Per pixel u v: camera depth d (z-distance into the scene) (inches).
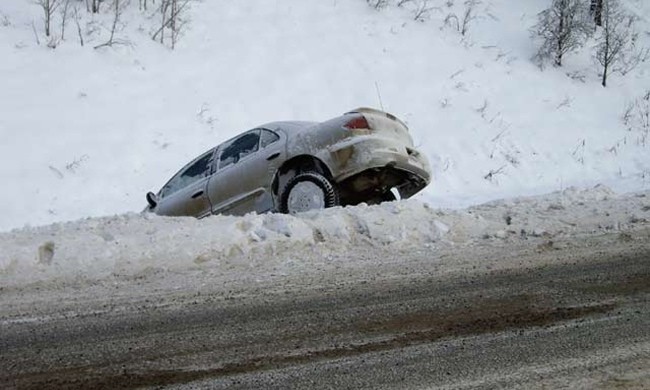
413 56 750.5
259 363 171.5
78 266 241.8
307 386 157.8
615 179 606.5
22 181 522.3
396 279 237.6
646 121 725.3
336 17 784.9
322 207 341.7
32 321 202.1
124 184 543.5
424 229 288.0
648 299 215.5
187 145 589.9
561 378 160.2
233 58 698.8
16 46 649.0
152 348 182.1
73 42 669.3
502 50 800.3
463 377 161.6
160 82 650.8
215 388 157.5
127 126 592.7
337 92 683.4
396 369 166.7
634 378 159.5
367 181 356.2
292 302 216.2
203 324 198.7
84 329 195.8
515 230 293.9
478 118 681.6
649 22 920.3
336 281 236.1
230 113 633.0
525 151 649.6
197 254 256.4
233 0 786.8
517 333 189.5
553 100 735.7
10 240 250.4
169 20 701.3
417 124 661.3
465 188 592.1
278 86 674.2
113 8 733.3
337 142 347.3
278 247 268.1
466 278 238.1
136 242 254.2
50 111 589.9
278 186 363.9
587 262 254.4
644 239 282.4
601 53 800.3
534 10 879.1
